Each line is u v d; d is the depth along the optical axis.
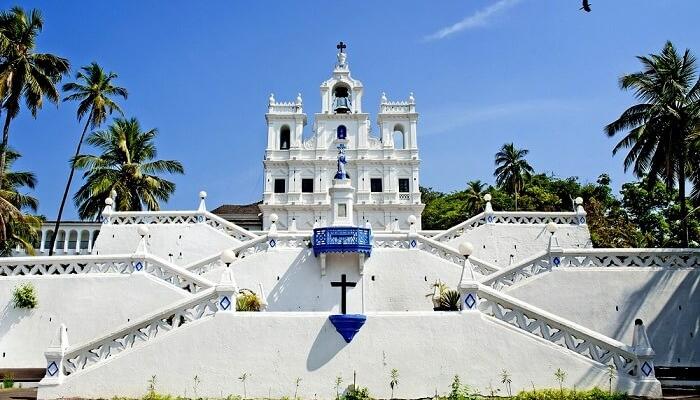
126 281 18.06
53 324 17.70
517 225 26.42
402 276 21.88
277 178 50.66
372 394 12.45
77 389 12.36
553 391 11.71
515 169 57.34
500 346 12.75
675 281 17.88
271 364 12.66
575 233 26.11
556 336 13.01
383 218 48.75
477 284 13.24
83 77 38.16
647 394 12.01
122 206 36.94
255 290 21.58
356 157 50.69
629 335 17.42
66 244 48.31
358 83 53.09
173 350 12.71
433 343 12.80
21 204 38.62
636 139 30.08
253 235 26.45
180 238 26.28
